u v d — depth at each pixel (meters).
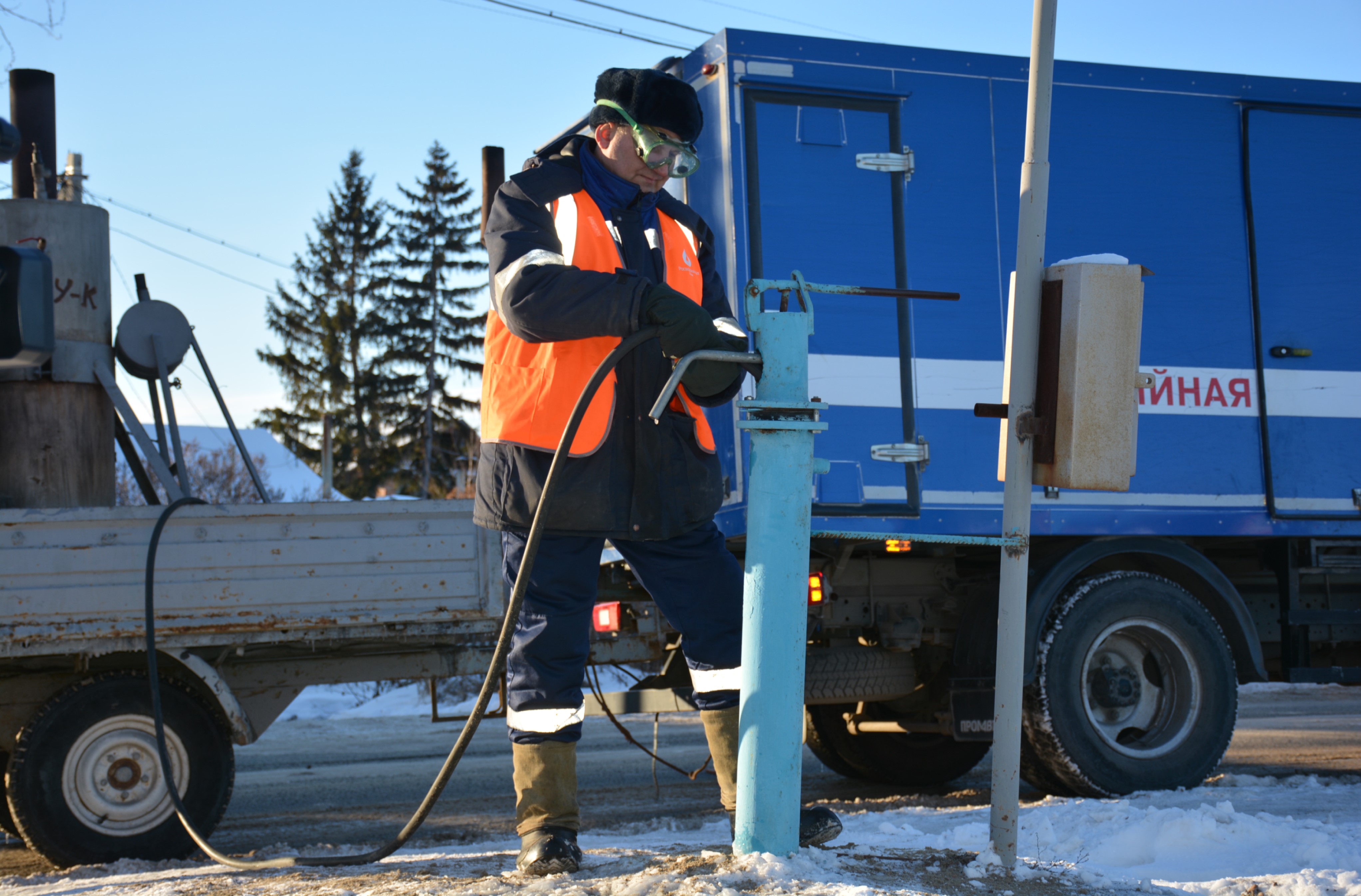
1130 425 2.90
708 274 3.30
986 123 5.86
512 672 2.93
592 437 2.78
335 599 5.12
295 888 2.86
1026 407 2.96
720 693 3.05
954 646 6.13
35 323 2.92
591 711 6.45
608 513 2.81
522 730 2.88
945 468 5.60
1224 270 6.23
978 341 5.72
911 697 6.79
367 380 47.44
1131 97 6.18
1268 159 6.37
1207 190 6.25
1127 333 2.91
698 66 5.64
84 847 4.84
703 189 5.61
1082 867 3.06
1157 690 6.16
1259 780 6.22
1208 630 6.07
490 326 3.02
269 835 6.06
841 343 5.52
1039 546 6.22
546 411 2.80
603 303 2.58
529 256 2.70
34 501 5.77
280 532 5.09
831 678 6.16
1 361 2.96
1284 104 6.41
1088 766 5.74
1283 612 6.48
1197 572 6.20
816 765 8.33
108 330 6.07
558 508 2.79
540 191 2.84
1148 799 5.45
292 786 7.91
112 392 5.88
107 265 6.12
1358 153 6.53
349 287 48.53
